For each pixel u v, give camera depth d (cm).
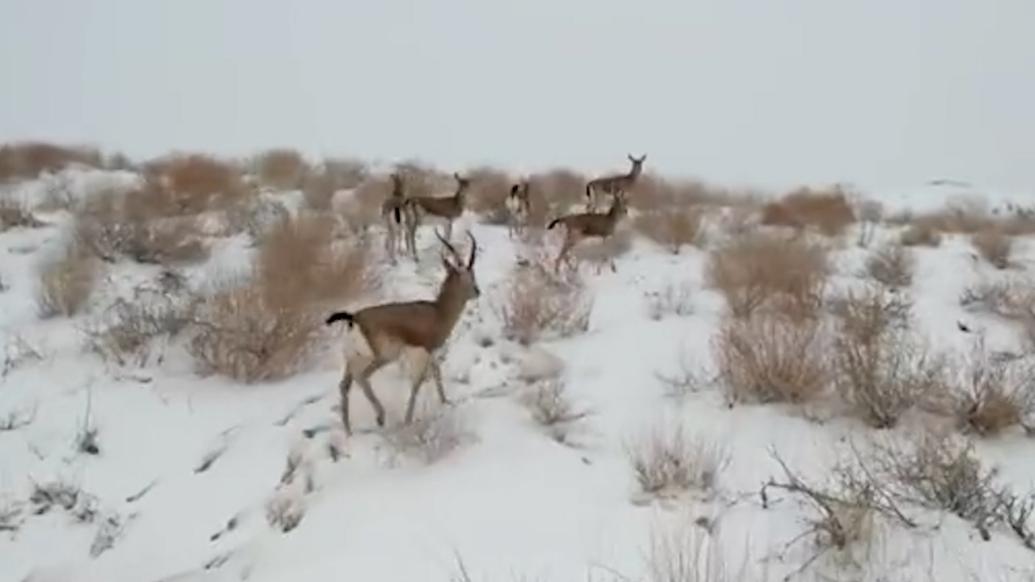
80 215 1434
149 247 1307
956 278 1302
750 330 894
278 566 626
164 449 813
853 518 571
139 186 1794
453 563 595
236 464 778
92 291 1143
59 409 876
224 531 697
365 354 790
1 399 895
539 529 629
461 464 731
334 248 1252
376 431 798
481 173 2338
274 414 855
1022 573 527
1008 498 611
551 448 751
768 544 581
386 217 1462
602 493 673
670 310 1125
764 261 1166
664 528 611
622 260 1448
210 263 1310
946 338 991
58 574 666
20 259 1320
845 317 982
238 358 920
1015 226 1839
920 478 617
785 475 677
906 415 762
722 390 834
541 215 1744
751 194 2239
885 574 536
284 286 1005
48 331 1042
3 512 732
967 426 737
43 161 2180
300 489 725
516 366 933
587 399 848
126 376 935
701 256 1477
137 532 708
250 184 1934
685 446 713
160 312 1031
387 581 584
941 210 2262
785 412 788
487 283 1248
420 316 803
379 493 695
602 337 1024
